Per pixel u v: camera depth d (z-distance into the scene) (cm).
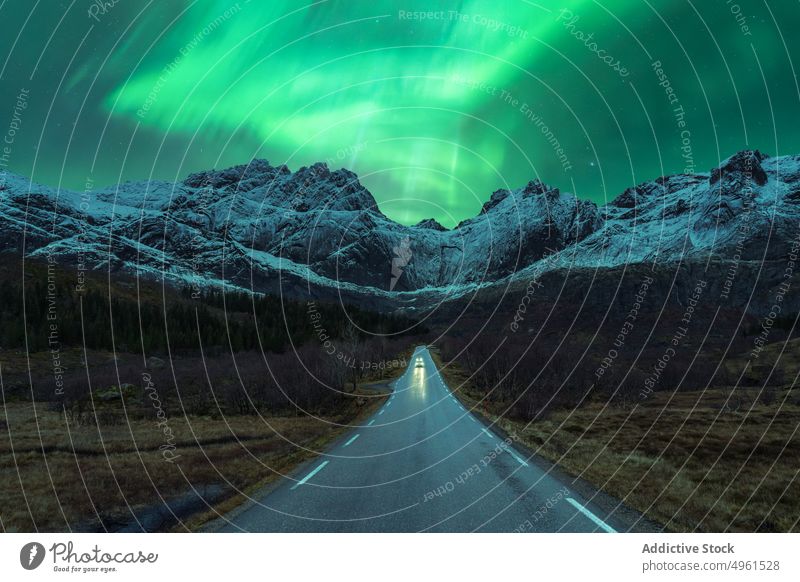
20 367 5944
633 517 775
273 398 3584
